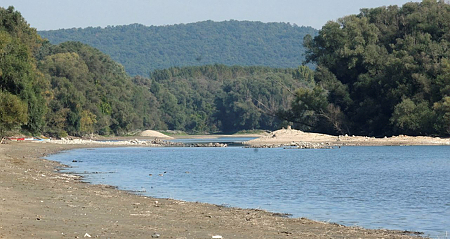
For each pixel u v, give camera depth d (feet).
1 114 325.42
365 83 610.65
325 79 639.76
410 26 645.92
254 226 101.91
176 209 123.54
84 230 87.10
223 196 163.22
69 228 88.28
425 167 285.43
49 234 81.51
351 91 642.63
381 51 629.10
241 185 195.21
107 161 322.34
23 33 483.92
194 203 138.72
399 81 587.68
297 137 613.11
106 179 207.51
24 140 514.68
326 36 654.12
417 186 194.70
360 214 130.00
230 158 372.17
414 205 145.79
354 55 622.13
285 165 304.30
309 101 630.33
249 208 136.36
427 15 632.79
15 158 280.31
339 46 648.38
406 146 510.99
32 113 391.65
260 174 242.58
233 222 106.11
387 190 182.19
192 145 593.42
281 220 112.68
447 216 127.34
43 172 216.13
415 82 571.69
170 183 199.41
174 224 99.96
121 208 119.85
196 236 87.15
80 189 157.99
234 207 136.98
